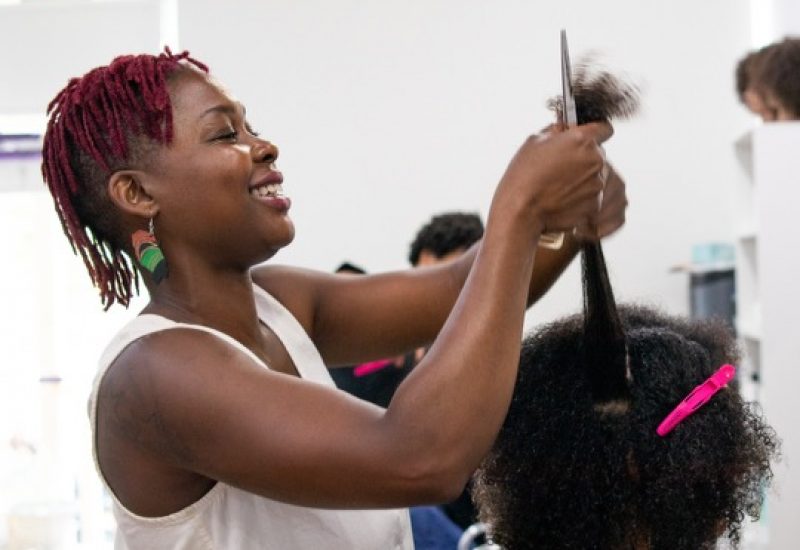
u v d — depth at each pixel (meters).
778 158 3.50
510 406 1.13
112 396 1.18
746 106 3.86
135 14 4.89
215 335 1.17
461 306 1.05
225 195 1.20
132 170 1.22
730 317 4.31
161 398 1.13
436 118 4.87
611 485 1.07
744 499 1.12
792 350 3.47
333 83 4.91
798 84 3.64
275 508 1.24
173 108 1.21
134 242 1.24
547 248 1.36
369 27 4.89
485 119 4.85
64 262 4.86
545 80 4.82
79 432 4.85
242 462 1.09
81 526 4.80
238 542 1.21
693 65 4.74
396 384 3.17
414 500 1.05
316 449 1.06
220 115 1.22
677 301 4.73
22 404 4.84
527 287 1.07
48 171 1.28
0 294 4.86
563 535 1.09
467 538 2.08
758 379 3.79
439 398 1.02
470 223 3.45
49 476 4.82
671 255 4.75
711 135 4.74
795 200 3.49
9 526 4.64
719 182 4.73
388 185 4.89
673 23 4.75
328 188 4.91
